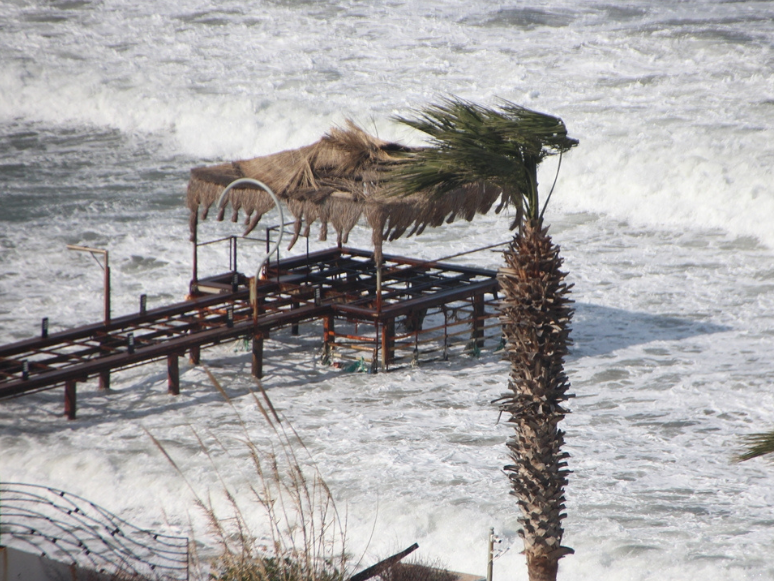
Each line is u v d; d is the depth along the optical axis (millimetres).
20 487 52750
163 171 128250
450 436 60188
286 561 31688
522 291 34094
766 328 76750
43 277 89625
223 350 74625
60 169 128000
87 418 62281
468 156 32500
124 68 164125
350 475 54812
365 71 157750
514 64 155500
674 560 45844
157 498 51750
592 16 175875
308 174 64375
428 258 95938
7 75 158625
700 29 165875
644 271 91250
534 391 34625
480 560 46188
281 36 175000
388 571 38312
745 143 121438
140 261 94000
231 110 144625
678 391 66438
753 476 54688
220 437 59500
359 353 73188
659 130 127000
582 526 49469
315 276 75562
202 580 39625
